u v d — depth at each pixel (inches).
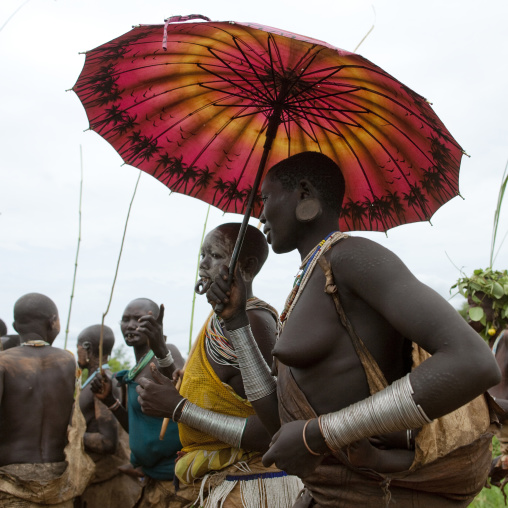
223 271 103.4
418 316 73.0
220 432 121.1
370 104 98.2
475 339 70.5
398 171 106.3
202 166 122.6
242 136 119.3
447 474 82.7
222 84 109.0
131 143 118.0
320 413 83.9
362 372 82.6
